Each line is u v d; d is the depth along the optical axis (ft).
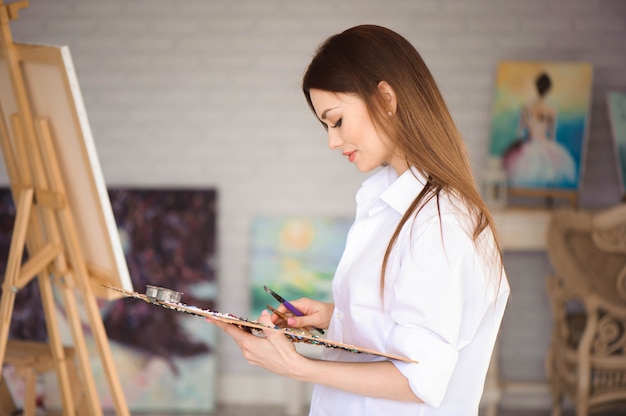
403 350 4.40
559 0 13.55
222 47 13.57
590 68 13.28
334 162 13.70
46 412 12.91
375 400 4.71
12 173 7.42
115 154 13.73
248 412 13.33
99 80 13.62
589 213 11.52
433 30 13.55
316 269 13.57
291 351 4.53
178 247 13.48
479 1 13.51
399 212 4.77
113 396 7.17
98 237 6.77
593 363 11.53
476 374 4.84
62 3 13.52
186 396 13.19
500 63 13.35
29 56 6.47
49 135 6.75
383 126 4.59
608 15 13.57
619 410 13.14
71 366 8.70
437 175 4.60
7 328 7.01
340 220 13.58
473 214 4.59
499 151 13.37
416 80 4.65
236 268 13.78
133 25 13.55
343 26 13.50
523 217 12.60
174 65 13.61
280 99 13.62
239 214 13.76
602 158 13.78
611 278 11.49
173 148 13.71
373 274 4.75
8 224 13.43
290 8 13.50
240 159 13.73
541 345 13.82
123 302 13.28
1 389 8.76
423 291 4.40
